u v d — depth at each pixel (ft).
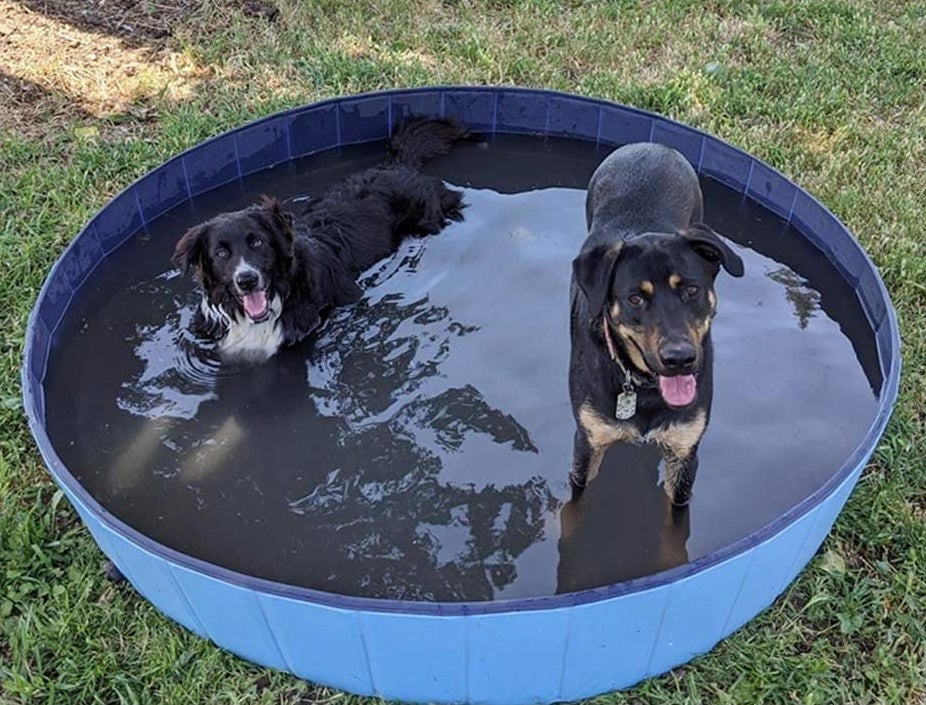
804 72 6.56
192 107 6.25
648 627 3.03
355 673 3.14
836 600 3.46
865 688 3.22
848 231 4.81
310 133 5.95
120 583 3.58
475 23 7.16
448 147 6.07
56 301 4.70
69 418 4.35
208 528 3.87
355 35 7.00
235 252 4.57
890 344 4.14
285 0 7.29
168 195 5.46
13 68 6.56
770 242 5.24
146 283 5.11
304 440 4.31
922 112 6.22
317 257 4.95
